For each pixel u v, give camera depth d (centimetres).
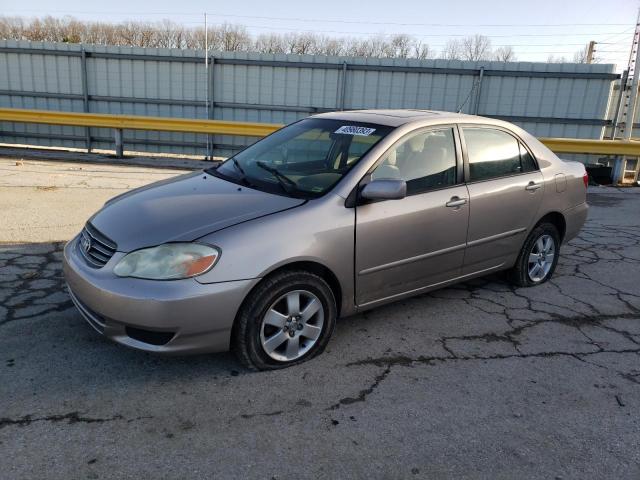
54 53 1317
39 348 346
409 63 1255
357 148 377
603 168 1121
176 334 294
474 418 294
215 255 298
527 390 324
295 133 433
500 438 278
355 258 349
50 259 516
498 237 443
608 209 876
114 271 304
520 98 1243
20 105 1370
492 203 429
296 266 328
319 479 243
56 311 399
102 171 1068
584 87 1209
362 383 324
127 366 330
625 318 436
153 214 334
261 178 383
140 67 1313
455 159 411
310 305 336
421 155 392
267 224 316
